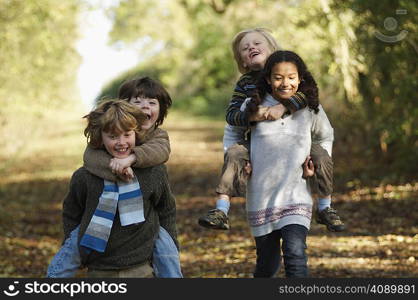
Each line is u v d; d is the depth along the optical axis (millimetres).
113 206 7984
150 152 8102
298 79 9141
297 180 9219
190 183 31703
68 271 8102
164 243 8320
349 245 16281
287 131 9219
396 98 23641
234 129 9609
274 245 9414
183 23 52312
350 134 29312
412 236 16938
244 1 32094
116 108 8016
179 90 75500
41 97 28578
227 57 63719
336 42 23562
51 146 49906
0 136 34500
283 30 24156
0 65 25641
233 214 22453
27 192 30453
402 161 25547
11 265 15914
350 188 24391
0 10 24141
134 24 51594
